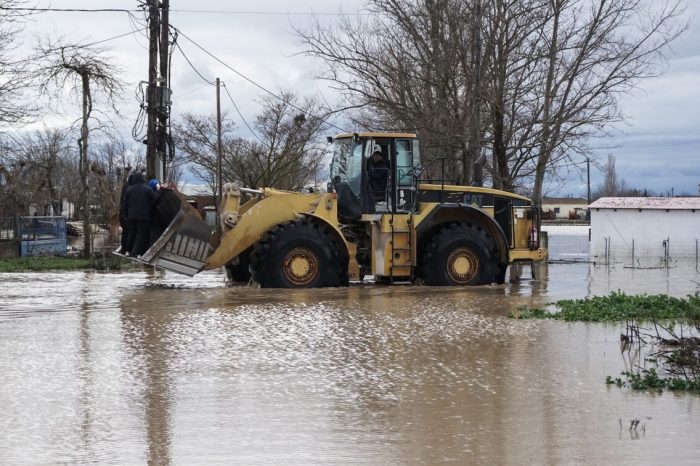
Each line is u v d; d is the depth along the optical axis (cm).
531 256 3878
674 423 1471
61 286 3684
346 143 3747
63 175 10262
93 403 1622
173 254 3438
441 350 2144
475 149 4512
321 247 3547
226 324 2552
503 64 4669
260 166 9369
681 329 2264
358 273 3631
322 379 1827
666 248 5509
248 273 3816
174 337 2328
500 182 4700
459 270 3678
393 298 3186
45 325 2531
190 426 1466
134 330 2441
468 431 1432
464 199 3766
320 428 1455
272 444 1362
